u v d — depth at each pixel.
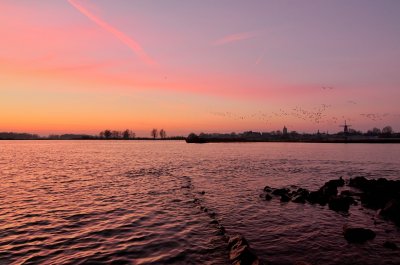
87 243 15.23
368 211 22.62
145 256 13.62
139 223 18.83
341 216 21.11
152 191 30.05
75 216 20.31
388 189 28.20
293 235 16.97
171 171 48.38
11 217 19.91
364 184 33.06
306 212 22.14
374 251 14.68
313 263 13.27
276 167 56.00
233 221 19.61
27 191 29.53
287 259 13.66
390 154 99.56
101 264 12.76
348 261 13.51
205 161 68.81
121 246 14.85
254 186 33.88
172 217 20.30
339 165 61.38
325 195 26.36
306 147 166.12
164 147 161.75
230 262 12.86
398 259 13.75
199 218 20.11
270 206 23.91
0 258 13.26
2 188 31.20
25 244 15.02
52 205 23.50
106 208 22.67
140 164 60.75
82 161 68.06
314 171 50.38
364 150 128.88
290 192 29.67
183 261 13.05
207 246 14.89
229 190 31.09
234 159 75.38
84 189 30.88
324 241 16.02
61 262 12.90
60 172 46.06
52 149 136.00
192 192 29.69
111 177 40.56
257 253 14.27
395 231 17.88
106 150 125.50
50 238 15.93
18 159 73.62
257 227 18.38
